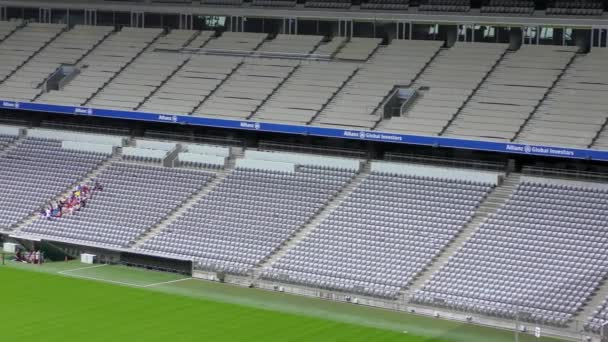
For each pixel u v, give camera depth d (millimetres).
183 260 59875
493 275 52938
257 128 66875
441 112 64375
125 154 71125
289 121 66938
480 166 62438
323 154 67188
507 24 68062
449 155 63656
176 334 47656
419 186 61094
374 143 65750
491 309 50656
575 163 60062
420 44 71000
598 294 50062
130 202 66125
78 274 59312
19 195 69000
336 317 51312
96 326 48719
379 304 53844
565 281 51250
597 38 65438
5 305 52062
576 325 48438
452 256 55062
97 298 53906
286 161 66438
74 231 64375
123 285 56875
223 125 67938
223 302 53750
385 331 48844
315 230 59875
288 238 59812
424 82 67500
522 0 69125
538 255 53438
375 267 55781
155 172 68750
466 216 57688
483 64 67438
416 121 64250
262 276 57375
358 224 59438
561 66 65125
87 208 66312
